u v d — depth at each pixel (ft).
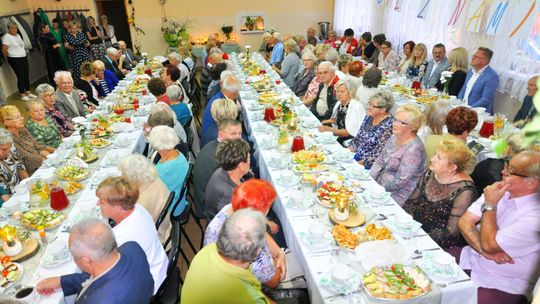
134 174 7.50
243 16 35.47
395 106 14.17
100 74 19.13
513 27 14.96
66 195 8.03
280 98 15.74
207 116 12.84
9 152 9.70
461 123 8.46
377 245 5.89
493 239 5.89
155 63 25.94
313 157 9.37
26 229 6.86
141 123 13.00
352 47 28.22
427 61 20.13
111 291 4.97
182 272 9.86
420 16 22.52
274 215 8.91
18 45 25.17
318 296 5.42
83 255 4.97
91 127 12.82
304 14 36.35
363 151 10.50
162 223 8.12
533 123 1.44
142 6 33.91
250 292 5.00
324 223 6.85
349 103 12.32
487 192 6.22
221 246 4.91
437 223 7.07
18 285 5.60
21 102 25.23
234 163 7.32
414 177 8.32
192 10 34.71
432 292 5.15
